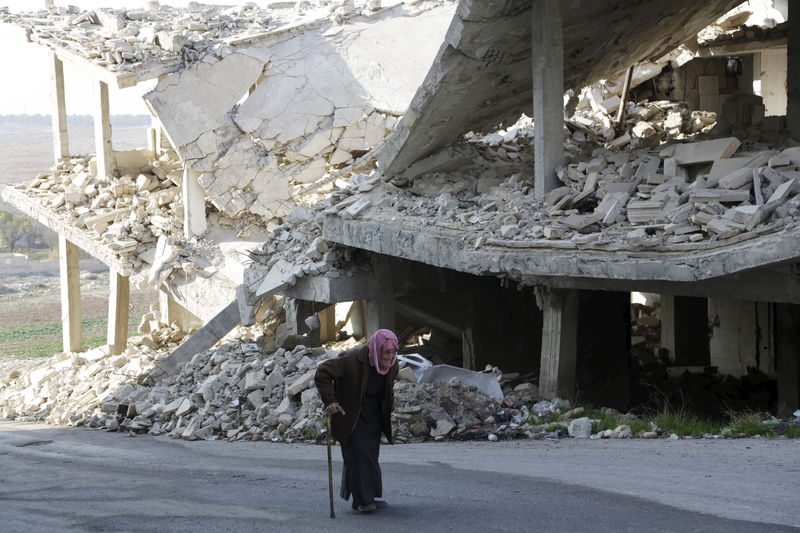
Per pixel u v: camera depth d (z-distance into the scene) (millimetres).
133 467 15000
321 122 34156
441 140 24031
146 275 33188
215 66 32875
